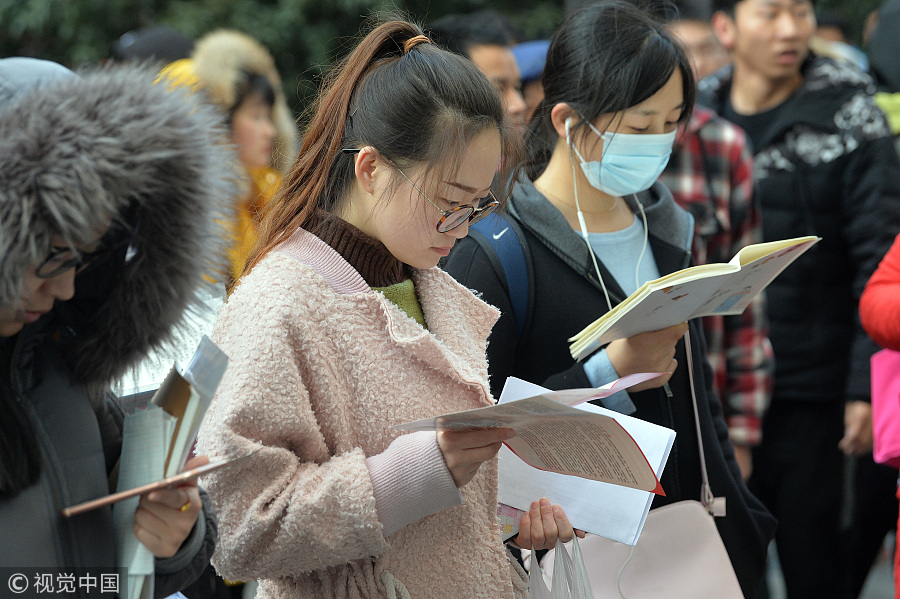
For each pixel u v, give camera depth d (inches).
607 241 207.5
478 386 149.0
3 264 98.9
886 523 326.0
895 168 322.3
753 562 212.2
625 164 196.2
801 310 325.4
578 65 196.7
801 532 321.7
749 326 289.4
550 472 172.4
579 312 195.3
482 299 188.2
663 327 184.1
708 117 295.0
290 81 810.2
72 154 100.6
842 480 319.6
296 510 131.7
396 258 155.3
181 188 112.8
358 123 148.8
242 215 181.3
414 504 137.4
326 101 155.1
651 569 189.9
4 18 821.2
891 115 365.4
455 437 138.3
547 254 196.9
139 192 110.8
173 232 115.3
